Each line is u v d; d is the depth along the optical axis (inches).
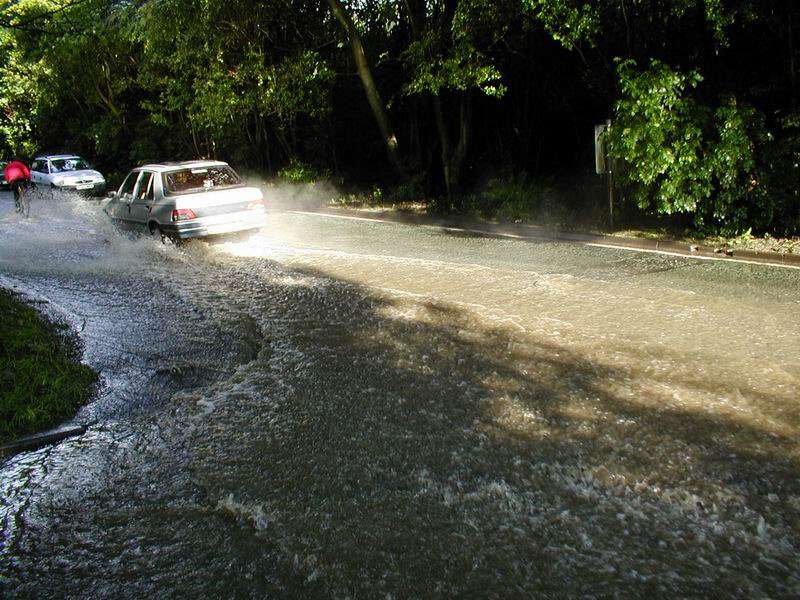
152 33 850.8
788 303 313.3
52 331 327.3
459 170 711.1
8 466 202.4
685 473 176.9
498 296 344.2
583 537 152.7
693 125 454.3
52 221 754.8
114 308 366.9
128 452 206.2
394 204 730.8
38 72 1343.5
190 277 430.3
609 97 565.0
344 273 415.2
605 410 213.8
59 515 174.1
